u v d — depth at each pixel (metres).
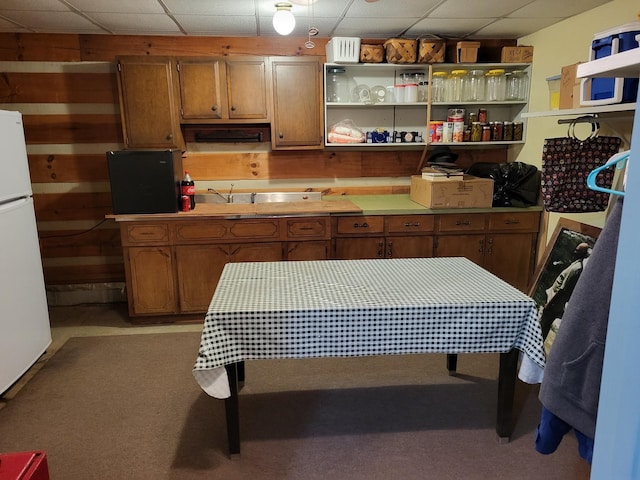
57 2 2.86
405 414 2.41
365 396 2.58
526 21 3.36
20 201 2.70
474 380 2.76
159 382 2.73
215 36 3.76
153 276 3.49
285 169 4.07
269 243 3.51
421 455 2.09
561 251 2.99
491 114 4.10
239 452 2.07
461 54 3.66
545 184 2.54
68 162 3.88
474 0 2.86
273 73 3.61
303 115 3.70
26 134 3.80
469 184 3.59
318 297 1.99
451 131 3.85
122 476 1.96
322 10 3.06
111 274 4.09
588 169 2.51
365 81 3.95
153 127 3.58
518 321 1.95
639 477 0.70
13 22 3.32
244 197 3.99
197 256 3.48
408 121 4.09
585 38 3.12
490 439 2.20
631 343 0.70
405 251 3.66
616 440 0.74
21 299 2.66
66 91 3.76
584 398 1.16
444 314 1.91
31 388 2.66
